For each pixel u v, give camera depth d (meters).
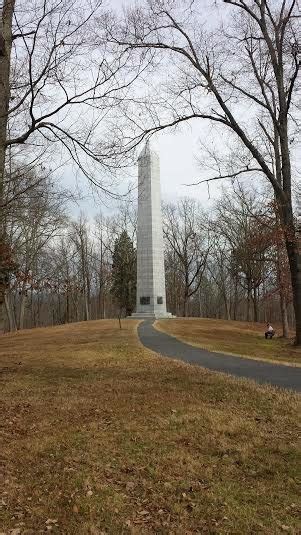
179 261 67.88
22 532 4.54
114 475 5.92
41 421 8.33
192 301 82.56
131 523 4.72
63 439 7.24
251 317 83.19
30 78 9.75
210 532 4.56
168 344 21.58
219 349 19.83
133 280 59.22
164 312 44.06
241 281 64.31
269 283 51.38
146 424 7.97
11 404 9.60
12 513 4.90
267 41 20.52
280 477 5.77
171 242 61.88
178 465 6.19
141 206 44.25
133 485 5.62
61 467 6.14
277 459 6.32
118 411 8.86
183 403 9.34
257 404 9.12
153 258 43.84
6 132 10.77
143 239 44.16
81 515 4.88
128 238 60.00
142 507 5.09
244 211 62.38
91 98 10.08
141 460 6.38
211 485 5.60
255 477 5.83
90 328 33.88
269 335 31.91
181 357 16.83
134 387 11.12
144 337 25.23
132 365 15.05
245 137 20.73
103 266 73.25
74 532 4.55
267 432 7.45
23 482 5.69
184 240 61.34
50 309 77.25
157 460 6.34
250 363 15.15
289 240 20.62
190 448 6.84
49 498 5.25
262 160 20.75
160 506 5.11
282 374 12.78
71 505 5.09
